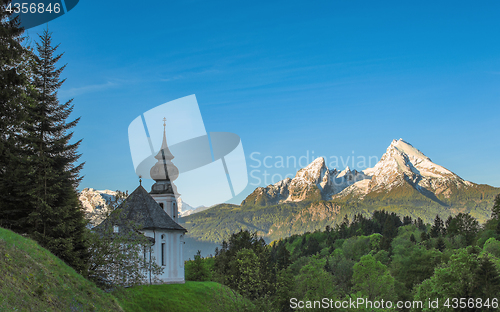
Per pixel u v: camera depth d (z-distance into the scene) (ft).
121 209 163.53
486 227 555.28
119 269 155.43
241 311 152.66
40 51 176.35
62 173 171.32
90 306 108.58
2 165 163.63
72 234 159.12
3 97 146.61
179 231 239.30
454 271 260.42
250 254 313.73
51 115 175.83
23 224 160.86
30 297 88.02
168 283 227.81
